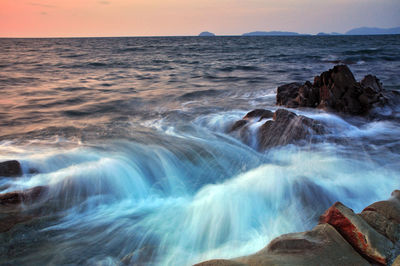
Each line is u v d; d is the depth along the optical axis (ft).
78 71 78.13
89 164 16.98
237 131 23.97
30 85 51.93
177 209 13.26
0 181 15.01
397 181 15.05
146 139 23.06
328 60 98.07
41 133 24.45
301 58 110.32
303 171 16.22
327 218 10.01
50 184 14.78
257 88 48.49
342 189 14.12
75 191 14.46
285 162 18.58
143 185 15.90
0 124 27.30
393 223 9.42
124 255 10.03
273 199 13.29
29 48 228.22
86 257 9.87
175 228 11.71
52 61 108.27
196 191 15.20
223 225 11.75
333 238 9.18
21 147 20.75
